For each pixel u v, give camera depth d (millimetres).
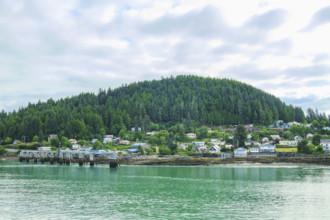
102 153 187250
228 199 54938
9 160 197750
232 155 169875
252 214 43656
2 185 74250
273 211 45406
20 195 59719
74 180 84625
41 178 89500
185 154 184750
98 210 46562
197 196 58188
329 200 53031
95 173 105875
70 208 47906
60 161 155875
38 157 175375
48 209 47188
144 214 44000
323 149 159000
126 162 160125
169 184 75562
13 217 42281
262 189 65812
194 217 42281
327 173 97500
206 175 96438
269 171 107500
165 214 43969
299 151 158000
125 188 69062
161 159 164250
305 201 52375
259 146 192750
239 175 94938
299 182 76125
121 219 41281
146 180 84250
